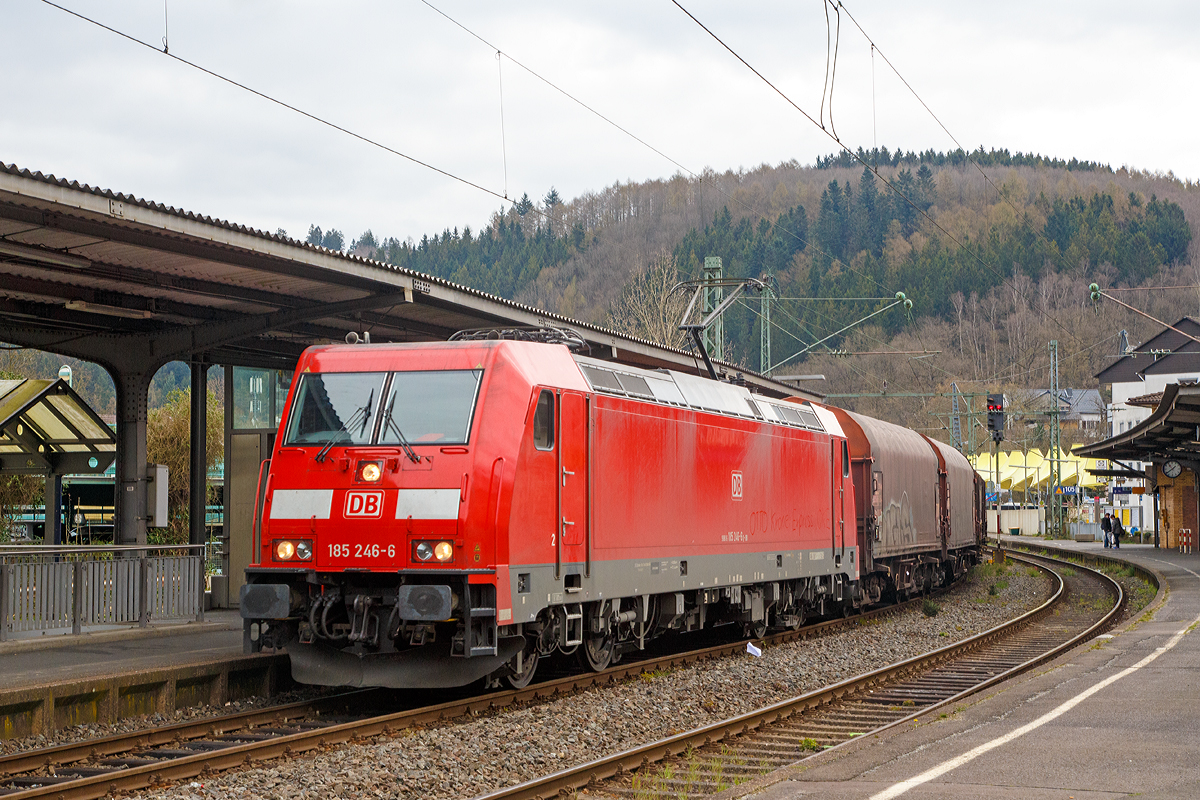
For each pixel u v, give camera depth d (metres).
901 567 25.78
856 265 101.56
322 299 15.72
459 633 11.22
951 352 94.31
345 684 11.72
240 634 14.80
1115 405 82.00
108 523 29.58
